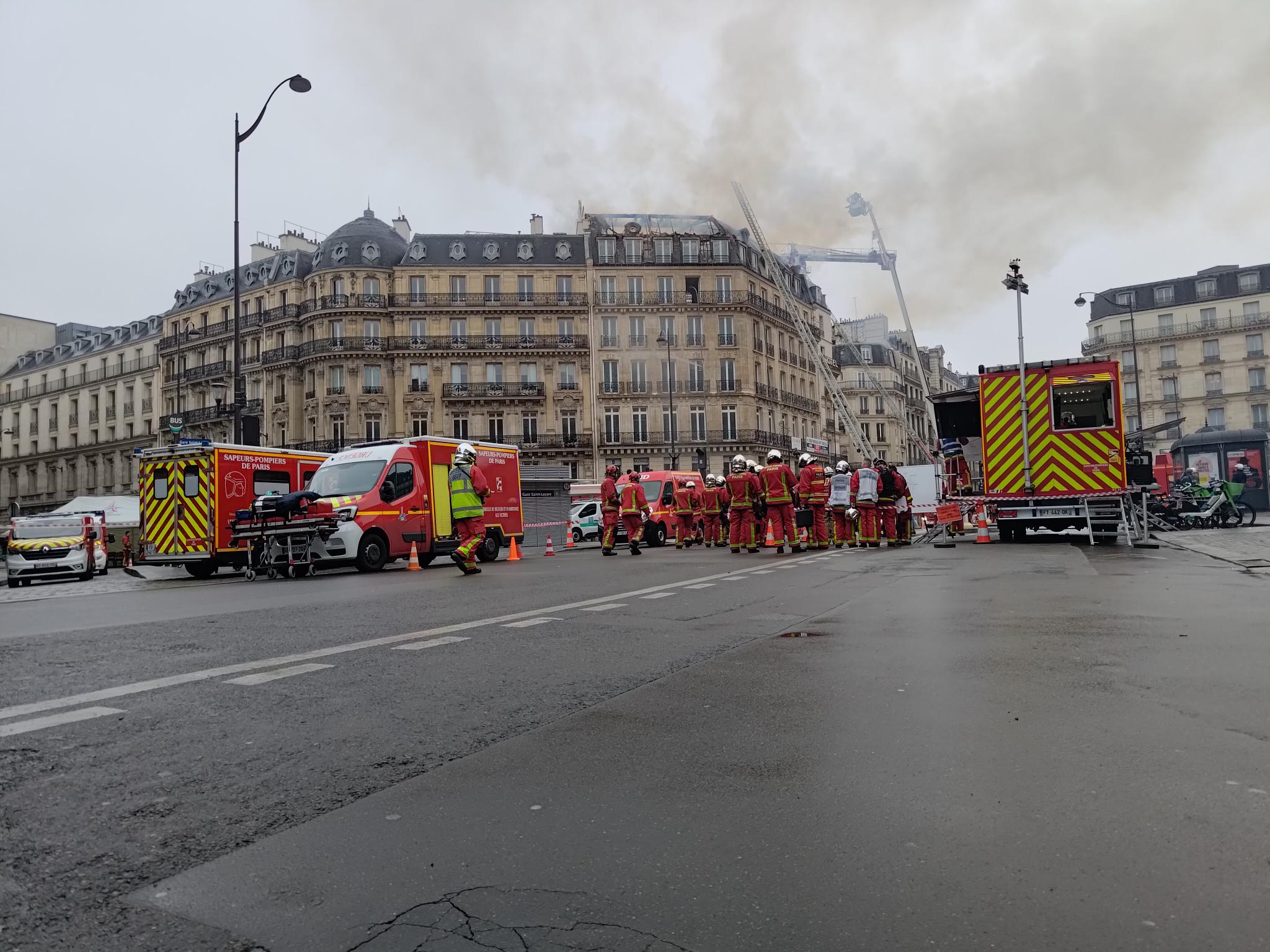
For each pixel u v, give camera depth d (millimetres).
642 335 60562
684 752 3717
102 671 5520
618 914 2303
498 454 21016
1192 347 79812
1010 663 5352
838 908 2316
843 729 4000
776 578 11664
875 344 89312
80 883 2502
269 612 8883
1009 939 2143
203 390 68875
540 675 5324
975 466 20375
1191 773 3279
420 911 2326
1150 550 15211
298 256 63625
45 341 90250
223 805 3113
